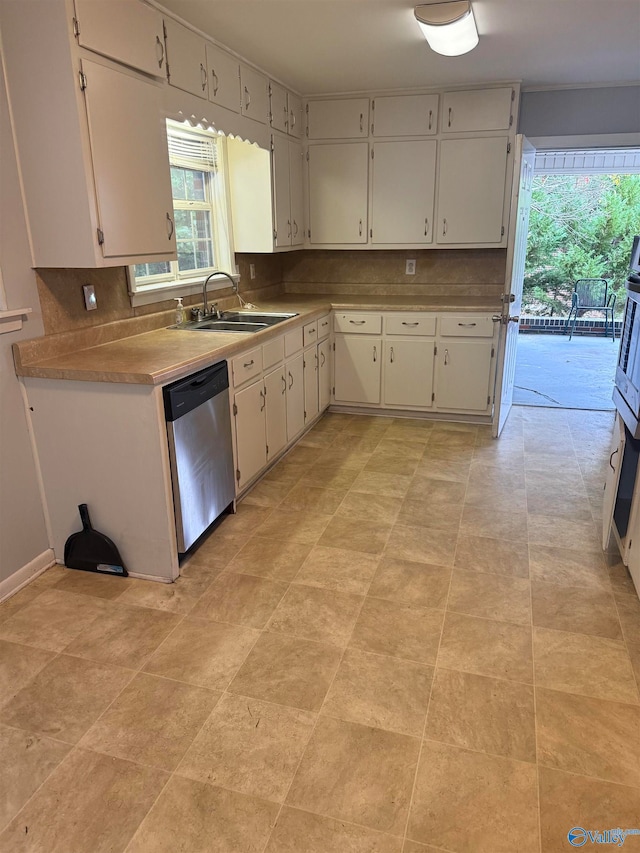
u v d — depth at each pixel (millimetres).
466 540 2854
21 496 2484
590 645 2115
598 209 9062
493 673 1985
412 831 1459
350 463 3820
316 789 1572
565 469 3701
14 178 2289
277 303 4570
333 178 4590
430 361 4516
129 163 2457
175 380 2447
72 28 2100
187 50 2883
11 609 2352
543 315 9664
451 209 4430
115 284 2965
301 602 2379
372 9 2764
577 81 4102
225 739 1731
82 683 1955
